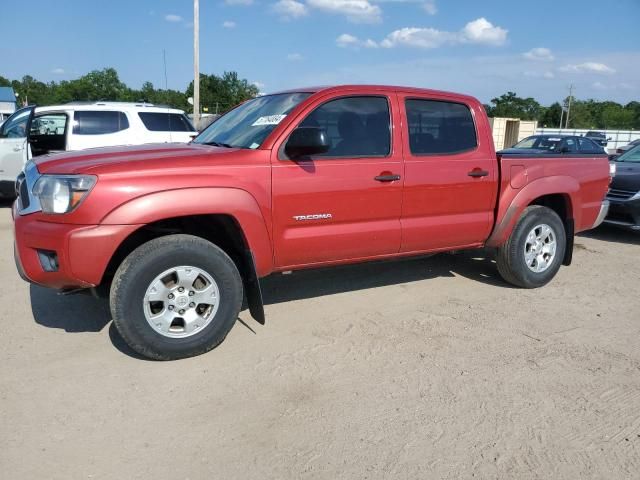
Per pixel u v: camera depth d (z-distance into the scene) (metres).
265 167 3.83
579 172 5.55
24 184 3.77
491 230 5.10
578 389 3.45
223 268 3.71
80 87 76.38
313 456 2.74
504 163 5.02
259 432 2.94
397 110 4.46
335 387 3.42
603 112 90.06
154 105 11.29
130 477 2.56
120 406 3.15
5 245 6.78
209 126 5.10
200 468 2.64
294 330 4.29
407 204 4.50
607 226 8.66
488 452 2.80
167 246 3.53
